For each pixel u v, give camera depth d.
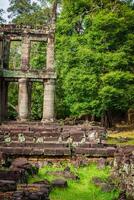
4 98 47.03
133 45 43.50
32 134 25.12
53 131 26.55
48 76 46.75
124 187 15.45
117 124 48.91
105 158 20.83
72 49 44.78
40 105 56.28
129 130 42.72
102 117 43.84
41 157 20.66
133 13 43.81
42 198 10.70
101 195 15.19
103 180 17.08
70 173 18.08
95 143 23.23
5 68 47.00
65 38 46.06
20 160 18.97
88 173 19.06
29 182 15.78
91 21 44.06
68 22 46.66
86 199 14.59
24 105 46.59
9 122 39.00
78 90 42.84
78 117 50.59
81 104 42.88
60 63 47.28
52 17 47.72
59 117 54.81
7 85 47.97
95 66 42.47
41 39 47.09
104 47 42.75
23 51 46.97
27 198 10.48
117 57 41.81
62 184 15.79
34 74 46.72
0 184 11.48
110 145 24.11
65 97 47.16
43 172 18.52
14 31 46.94
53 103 46.88
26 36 47.03
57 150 20.72
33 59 53.03
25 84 46.66
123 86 41.91
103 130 27.45
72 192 15.49
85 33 44.62
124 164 16.38
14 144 22.25
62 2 47.41
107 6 45.78
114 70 42.38
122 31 43.06
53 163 20.56
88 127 28.44
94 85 42.06
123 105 42.50
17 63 61.88
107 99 41.69
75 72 43.00
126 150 19.70
